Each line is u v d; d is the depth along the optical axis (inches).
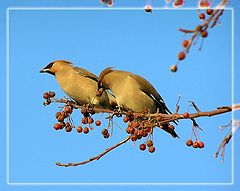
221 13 217.3
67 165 356.8
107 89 519.5
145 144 365.7
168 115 358.0
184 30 216.8
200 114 338.0
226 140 281.9
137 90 496.7
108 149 363.6
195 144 354.3
